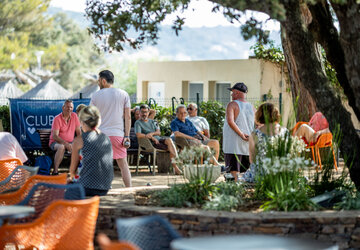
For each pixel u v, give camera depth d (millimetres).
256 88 22656
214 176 7473
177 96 27203
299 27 6641
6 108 14602
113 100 8555
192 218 5680
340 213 5742
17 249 4793
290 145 6707
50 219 4645
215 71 25188
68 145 11656
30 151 13984
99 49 8219
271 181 6578
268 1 5797
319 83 6852
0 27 44688
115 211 6074
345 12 6348
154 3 7512
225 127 8930
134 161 15023
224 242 3852
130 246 3457
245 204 6594
